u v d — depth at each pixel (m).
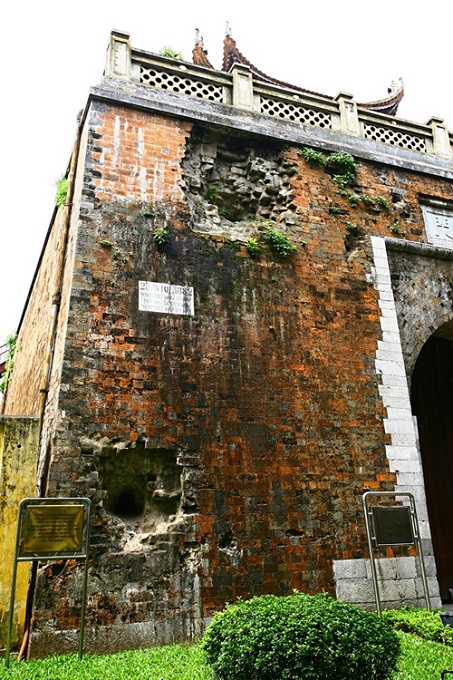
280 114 12.09
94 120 9.78
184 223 9.87
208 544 8.22
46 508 6.54
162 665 6.12
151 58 10.99
